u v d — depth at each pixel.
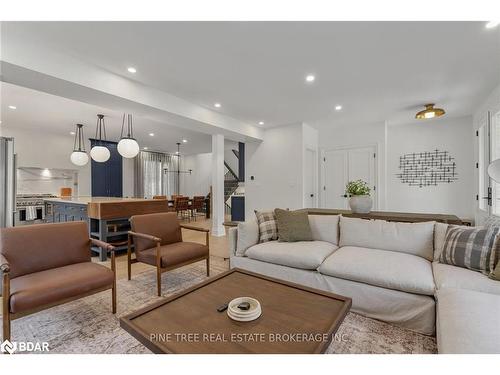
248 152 6.04
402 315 1.85
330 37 2.23
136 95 3.17
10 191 3.11
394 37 2.22
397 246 2.41
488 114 3.61
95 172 7.35
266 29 2.12
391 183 5.38
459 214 4.75
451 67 2.78
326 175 5.87
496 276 1.68
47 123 5.55
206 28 2.11
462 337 1.10
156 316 1.34
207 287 1.70
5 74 2.38
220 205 5.35
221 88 3.40
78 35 2.21
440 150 4.92
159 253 2.46
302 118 4.91
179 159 10.90
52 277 1.88
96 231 3.88
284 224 2.88
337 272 2.13
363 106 4.14
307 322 1.29
